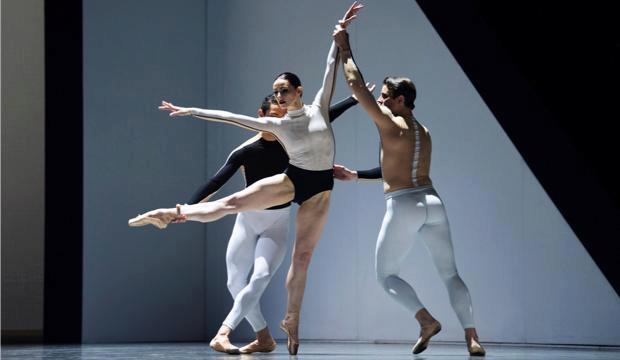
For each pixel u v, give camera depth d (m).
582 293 10.03
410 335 11.37
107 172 12.76
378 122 7.95
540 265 10.33
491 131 10.77
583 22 10.50
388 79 8.25
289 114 7.93
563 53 10.52
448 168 11.09
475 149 10.90
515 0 10.70
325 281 12.26
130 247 12.92
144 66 13.15
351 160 12.04
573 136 10.32
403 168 7.95
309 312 12.41
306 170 7.86
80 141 12.59
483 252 10.77
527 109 10.58
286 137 7.85
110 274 12.72
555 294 10.21
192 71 13.59
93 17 12.74
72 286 12.48
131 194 12.95
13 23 15.73
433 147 11.24
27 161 15.58
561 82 10.48
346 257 12.05
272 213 8.88
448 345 10.66
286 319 8.00
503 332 10.56
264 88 13.11
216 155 13.55
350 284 11.99
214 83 13.62
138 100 13.07
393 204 7.91
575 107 10.38
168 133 13.31
